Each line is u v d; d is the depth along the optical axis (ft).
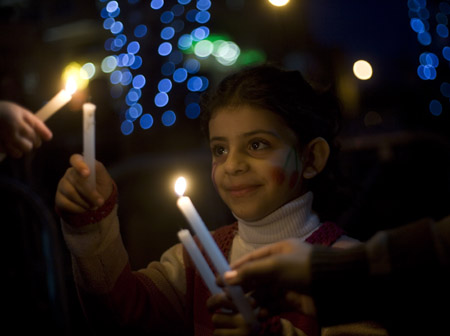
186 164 13.25
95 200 4.37
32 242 10.08
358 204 11.75
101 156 16.16
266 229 5.05
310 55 16.30
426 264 3.30
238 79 5.16
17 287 10.00
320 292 3.45
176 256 5.71
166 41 17.08
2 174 10.72
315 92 5.64
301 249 3.61
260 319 3.95
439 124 17.10
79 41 16.34
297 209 5.07
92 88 15.67
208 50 17.10
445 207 13.17
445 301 3.38
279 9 15.75
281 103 4.99
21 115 3.92
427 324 3.44
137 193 13.38
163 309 5.27
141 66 16.88
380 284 3.40
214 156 5.18
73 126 14.82
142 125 15.97
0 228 10.03
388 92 17.56
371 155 13.39
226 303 3.86
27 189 9.30
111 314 4.84
